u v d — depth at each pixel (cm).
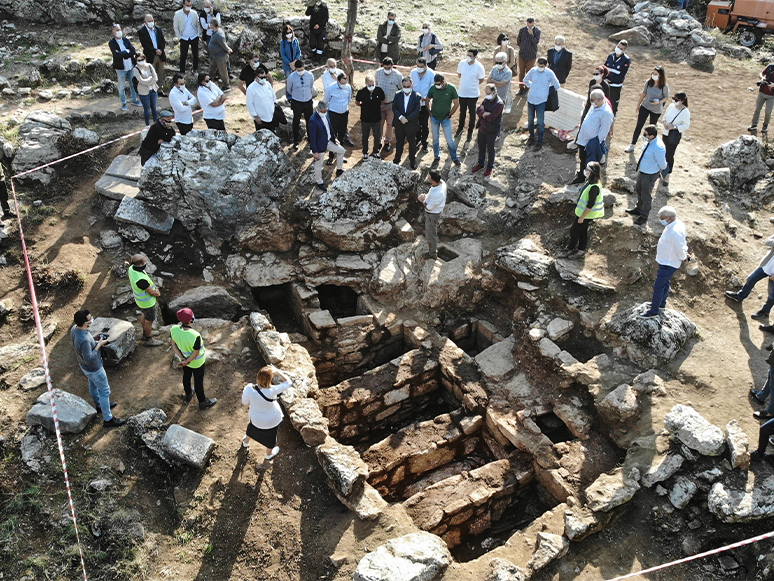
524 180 1370
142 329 1078
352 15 1584
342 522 827
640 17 2125
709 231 1211
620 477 872
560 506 873
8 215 1239
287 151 1449
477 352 1256
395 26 1602
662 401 963
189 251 1252
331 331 1177
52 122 1404
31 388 954
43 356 926
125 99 1543
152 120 1510
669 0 2284
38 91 1569
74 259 1177
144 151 1251
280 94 1641
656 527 834
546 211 1284
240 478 869
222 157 1238
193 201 1214
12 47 1727
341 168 1353
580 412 1001
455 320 1223
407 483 1020
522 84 1697
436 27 2081
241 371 1038
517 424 998
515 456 983
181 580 762
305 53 1883
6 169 1327
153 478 866
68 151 1349
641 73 1872
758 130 1545
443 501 916
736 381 982
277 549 798
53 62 1639
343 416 1075
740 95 1742
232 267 1234
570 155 1438
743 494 816
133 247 1223
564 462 932
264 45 1853
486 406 1042
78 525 795
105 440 895
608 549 816
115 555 776
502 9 2273
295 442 925
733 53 1986
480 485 944
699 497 842
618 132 1530
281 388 823
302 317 1222
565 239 1224
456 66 1864
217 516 827
